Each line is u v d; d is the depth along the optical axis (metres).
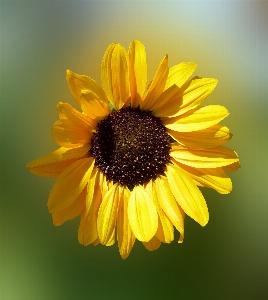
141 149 0.52
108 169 0.52
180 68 0.52
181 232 0.52
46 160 0.50
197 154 0.52
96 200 0.52
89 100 0.50
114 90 0.51
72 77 0.50
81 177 0.51
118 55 0.50
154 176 0.53
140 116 0.52
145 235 0.51
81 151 0.51
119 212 0.52
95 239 0.51
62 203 0.50
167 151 0.53
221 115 0.51
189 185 0.52
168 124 0.52
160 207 0.52
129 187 0.52
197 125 0.51
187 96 0.52
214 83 0.51
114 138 0.52
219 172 0.52
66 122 0.50
